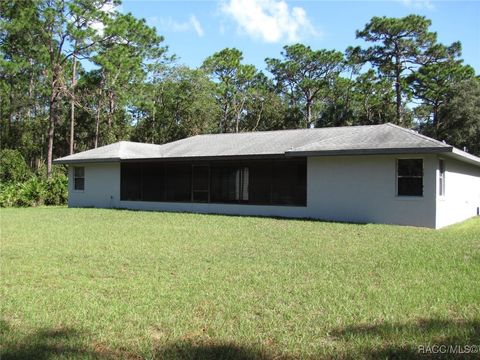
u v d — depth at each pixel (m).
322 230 12.45
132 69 36.25
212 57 48.00
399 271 7.15
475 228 13.79
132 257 8.36
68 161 22.14
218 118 47.44
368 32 43.81
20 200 23.53
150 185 20.61
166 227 13.14
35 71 35.97
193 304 5.41
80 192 22.75
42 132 40.22
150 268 7.41
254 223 14.20
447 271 7.14
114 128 39.03
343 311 5.11
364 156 15.09
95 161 21.11
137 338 4.37
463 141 40.12
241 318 4.91
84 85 36.78
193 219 15.51
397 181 14.55
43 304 5.40
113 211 19.03
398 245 9.83
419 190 14.23
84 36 31.00
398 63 43.66
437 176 13.96
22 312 5.11
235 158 17.16
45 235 11.41
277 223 14.19
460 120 40.28
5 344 4.21
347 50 45.88
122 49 34.16
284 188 17.02
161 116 41.22
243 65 48.38
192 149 20.44
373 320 4.81
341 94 46.78
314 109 49.56
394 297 5.64
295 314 5.04
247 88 48.75
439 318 4.84
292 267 7.48
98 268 7.41
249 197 17.84
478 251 9.02
